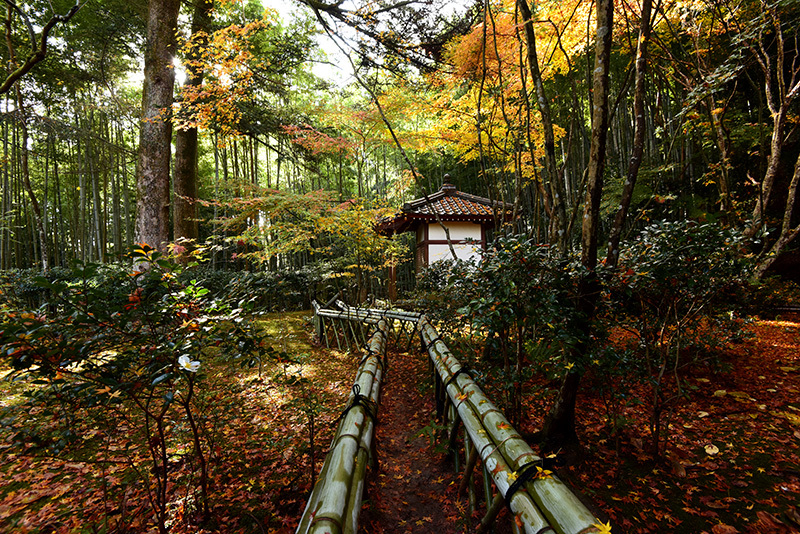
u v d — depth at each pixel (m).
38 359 1.37
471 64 4.57
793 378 3.71
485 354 3.19
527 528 1.17
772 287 6.37
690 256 2.34
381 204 7.41
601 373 2.31
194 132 9.45
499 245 2.56
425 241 10.31
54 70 9.41
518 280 2.20
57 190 16.03
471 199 10.94
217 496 2.19
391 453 2.85
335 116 6.64
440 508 2.15
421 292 6.35
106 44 9.27
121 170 17.84
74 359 1.45
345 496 1.30
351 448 1.62
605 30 2.19
